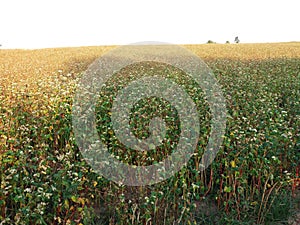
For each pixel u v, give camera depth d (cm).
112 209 501
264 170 528
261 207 519
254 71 1382
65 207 449
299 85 1080
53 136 699
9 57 2681
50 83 948
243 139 574
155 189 505
